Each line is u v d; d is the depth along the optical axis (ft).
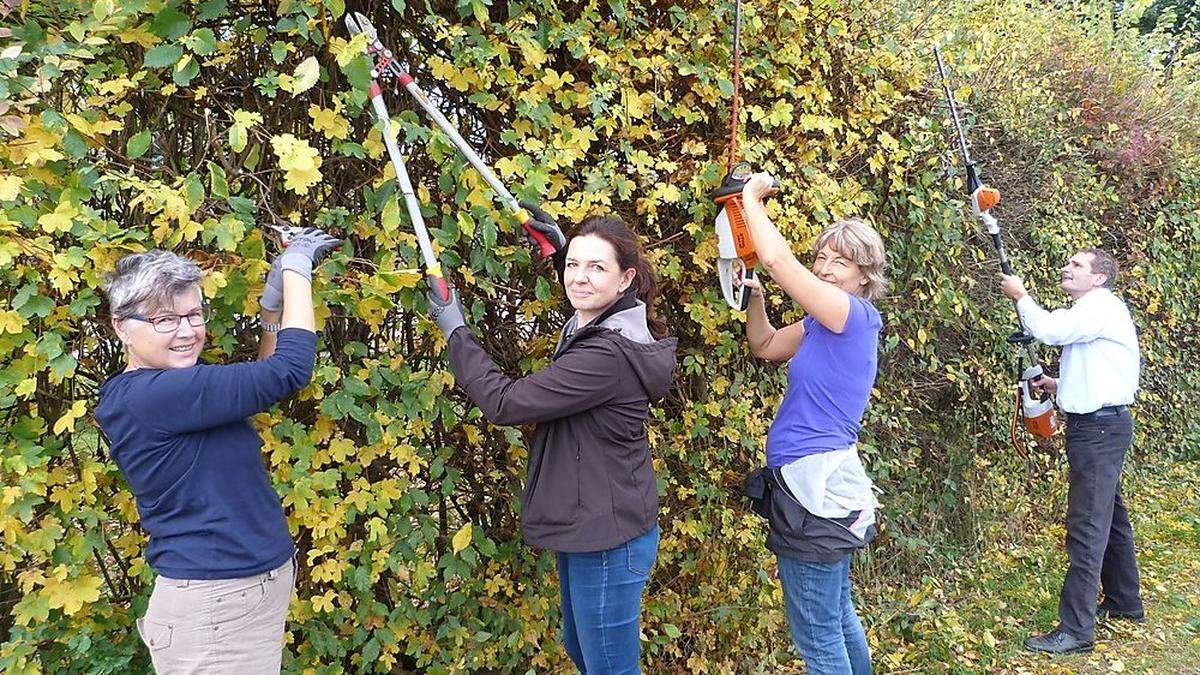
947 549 13.64
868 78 10.48
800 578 7.90
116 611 6.54
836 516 7.76
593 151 8.38
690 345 9.60
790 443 7.93
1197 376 20.29
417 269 6.83
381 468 7.66
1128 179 18.01
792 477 7.84
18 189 5.20
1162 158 18.53
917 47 11.66
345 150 6.27
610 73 7.82
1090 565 11.41
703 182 8.57
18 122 5.09
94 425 6.25
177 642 5.47
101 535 6.15
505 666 8.40
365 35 5.84
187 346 5.44
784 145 9.62
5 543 5.95
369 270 6.93
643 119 8.45
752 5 8.76
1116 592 12.45
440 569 8.18
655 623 9.60
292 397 7.05
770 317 10.42
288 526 6.44
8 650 5.92
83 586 6.02
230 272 6.07
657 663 9.71
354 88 5.93
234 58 6.47
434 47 7.31
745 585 10.14
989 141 13.70
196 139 6.64
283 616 5.95
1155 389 19.33
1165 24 23.24
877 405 11.92
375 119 6.53
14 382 5.61
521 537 8.33
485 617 8.13
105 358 6.59
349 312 6.78
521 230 7.63
